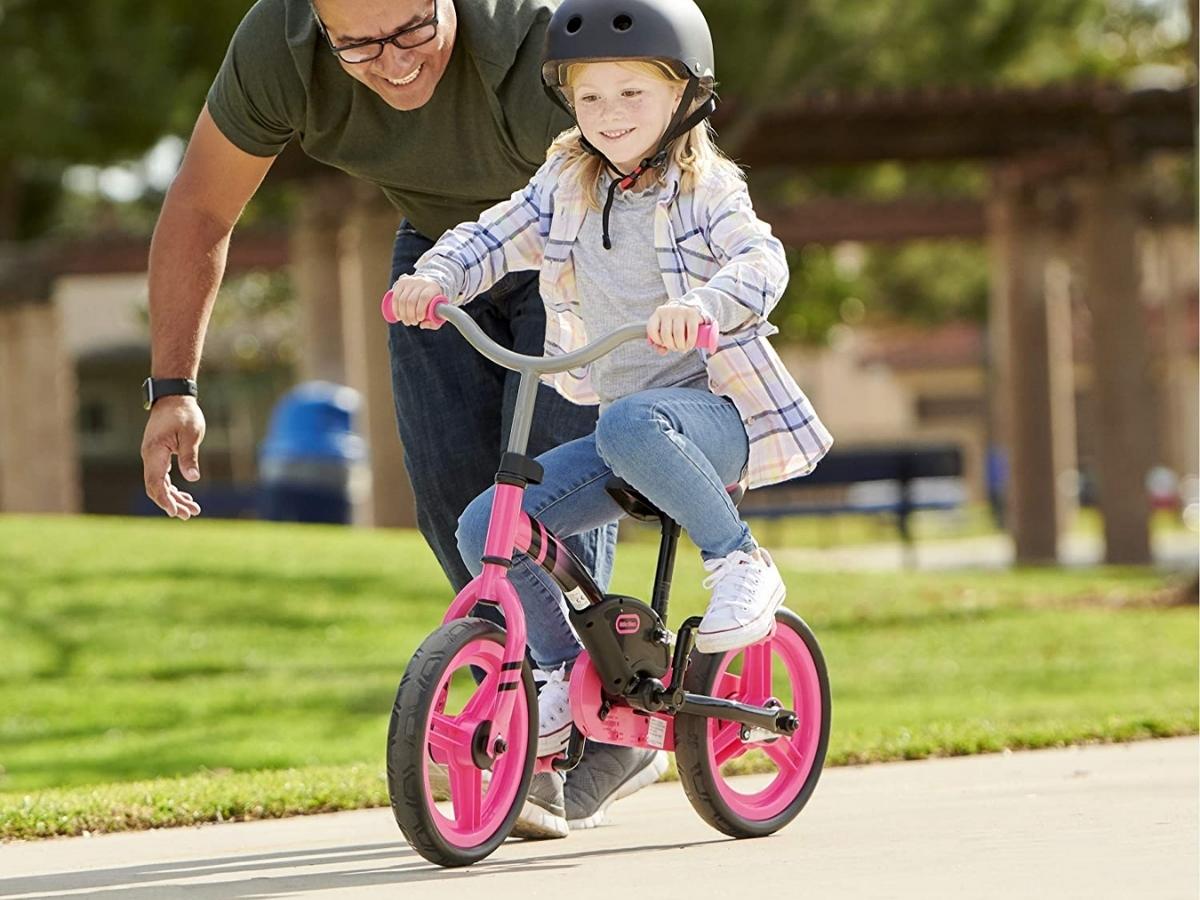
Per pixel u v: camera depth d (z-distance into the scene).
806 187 44.00
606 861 6.53
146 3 32.16
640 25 6.58
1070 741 10.88
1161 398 68.44
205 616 20.56
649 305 6.88
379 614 21.05
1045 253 35.44
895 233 39.41
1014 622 20.25
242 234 40.62
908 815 7.69
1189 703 12.48
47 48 31.47
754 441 6.82
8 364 38.81
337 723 14.82
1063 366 38.00
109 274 39.09
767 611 6.80
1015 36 31.09
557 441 7.81
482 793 6.70
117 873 6.92
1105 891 5.54
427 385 8.00
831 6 29.86
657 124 6.72
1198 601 22.33
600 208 6.94
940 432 89.19
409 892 5.91
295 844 7.73
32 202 48.25
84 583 21.97
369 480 31.70
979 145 32.00
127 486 76.62
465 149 7.66
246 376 76.62
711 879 5.98
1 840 8.41
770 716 7.36
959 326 90.38
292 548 25.03
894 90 30.84
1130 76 39.59
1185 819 7.04
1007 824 7.16
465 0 7.39
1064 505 37.38
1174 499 66.06
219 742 13.87
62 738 14.37
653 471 6.56
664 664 7.02
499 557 6.53
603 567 7.84
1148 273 70.31
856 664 17.53
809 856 6.51
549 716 6.99
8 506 38.94
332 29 7.12
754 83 30.09
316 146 7.83
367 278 31.38
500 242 6.96
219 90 7.75
